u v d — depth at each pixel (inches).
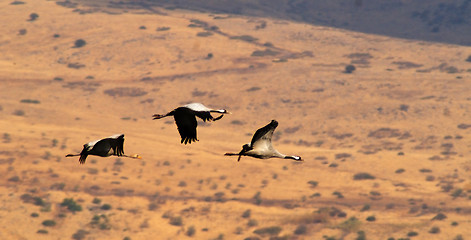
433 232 2348.7
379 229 2412.6
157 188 3102.9
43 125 4399.6
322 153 4037.9
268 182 3316.9
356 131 4643.2
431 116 4753.9
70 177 3095.5
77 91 5521.7
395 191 3225.9
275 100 5354.3
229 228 2527.1
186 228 2506.2
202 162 3609.7
